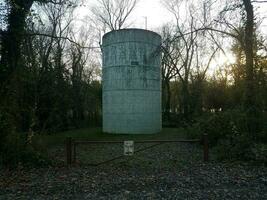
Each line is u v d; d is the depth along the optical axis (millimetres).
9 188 7254
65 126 28250
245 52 12531
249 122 11758
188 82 40281
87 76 44438
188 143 16188
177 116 38094
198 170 9031
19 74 12023
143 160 11086
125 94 23172
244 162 9914
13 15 11891
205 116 17438
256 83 12383
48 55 22281
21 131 11125
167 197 6445
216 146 13336
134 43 23188
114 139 19828
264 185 7309
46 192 6914
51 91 18828
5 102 10672
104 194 6723
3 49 11797
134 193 6754
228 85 32000
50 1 13648
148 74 23562
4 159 9516
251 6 12305
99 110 45656
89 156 12570
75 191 6965
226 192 6742
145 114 23344
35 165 9648
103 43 24891
